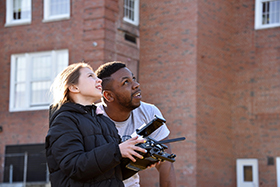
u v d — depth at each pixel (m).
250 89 16.62
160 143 2.82
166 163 4.21
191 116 14.88
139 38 16.25
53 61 15.49
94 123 2.90
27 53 15.95
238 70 16.86
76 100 3.00
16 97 16.05
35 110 15.61
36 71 15.84
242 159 16.39
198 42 15.29
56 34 15.54
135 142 2.74
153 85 15.75
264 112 16.34
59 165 2.69
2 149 15.80
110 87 3.79
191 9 15.44
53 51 15.52
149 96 15.75
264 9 16.83
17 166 15.32
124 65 3.89
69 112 2.84
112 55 15.00
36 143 15.40
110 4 15.12
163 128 4.20
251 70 16.69
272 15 16.69
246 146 16.42
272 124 16.17
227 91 16.55
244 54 16.84
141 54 16.16
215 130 15.67
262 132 16.30
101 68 3.87
